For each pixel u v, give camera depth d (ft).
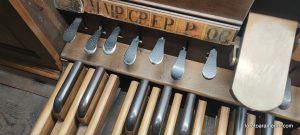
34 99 2.15
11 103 2.12
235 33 1.37
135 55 1.57
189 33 1.46
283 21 1.33
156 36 1.63
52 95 1.69
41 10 1.47
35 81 2.15
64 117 1.66
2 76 2.17
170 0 1.33
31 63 1.96
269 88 1.34
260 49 1.34
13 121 2.06
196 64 1.73
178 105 1.68
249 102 1.34
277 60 1.33
